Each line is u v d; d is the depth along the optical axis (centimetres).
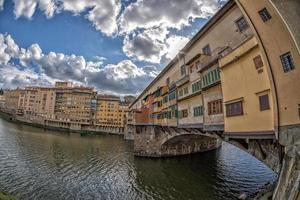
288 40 1365
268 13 1456
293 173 1266
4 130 9188
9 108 16338
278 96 1464
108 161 4872
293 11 1397
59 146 6725
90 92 14325
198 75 2708
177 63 3628
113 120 14450
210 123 2339
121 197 2758
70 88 15138
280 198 1316
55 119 13675
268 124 1556
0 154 4847
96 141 9044
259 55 1631
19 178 3338
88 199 2689
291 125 1369
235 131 1905
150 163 4644
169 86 3975
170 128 4294
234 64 1916
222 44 2283
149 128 5350
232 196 2672
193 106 2897
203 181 3306
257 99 1661
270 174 3606
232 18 2120
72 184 3212
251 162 4628
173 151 5381
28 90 15138
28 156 4897
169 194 2814
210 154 5700
